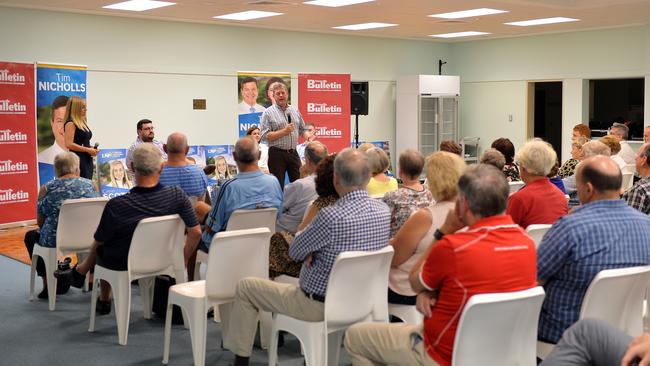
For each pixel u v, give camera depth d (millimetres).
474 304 2496
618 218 2969
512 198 4023
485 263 2584
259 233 3967
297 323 3539
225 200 4789
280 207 5031
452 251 2590
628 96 15516
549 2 10391
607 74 13812
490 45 15531
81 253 5766
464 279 2582
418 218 3613
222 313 4367
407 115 15000
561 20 12391
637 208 4312
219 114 12500
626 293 2965
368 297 3527
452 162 3590
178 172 5453
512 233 2664
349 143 12953
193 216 4711
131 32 11273
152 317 5215
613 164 3016
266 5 10227
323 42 14000
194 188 5508
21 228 9477
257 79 12055
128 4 9992
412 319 3775
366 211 3447
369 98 14867
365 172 3457
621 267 2938
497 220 2660
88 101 10805
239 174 4902
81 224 5324
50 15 10328
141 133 8289
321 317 3449
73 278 4980
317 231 3396
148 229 4492
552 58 14586
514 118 15312
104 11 10562
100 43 10914
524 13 11336
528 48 14938
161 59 11680
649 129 8336
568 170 6945
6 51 9883
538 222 3941
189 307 3961
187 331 4879
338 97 12805
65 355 4402
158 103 11664
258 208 4848
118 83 11148
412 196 3979
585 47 14078
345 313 3443
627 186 6844
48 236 5379
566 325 2996
